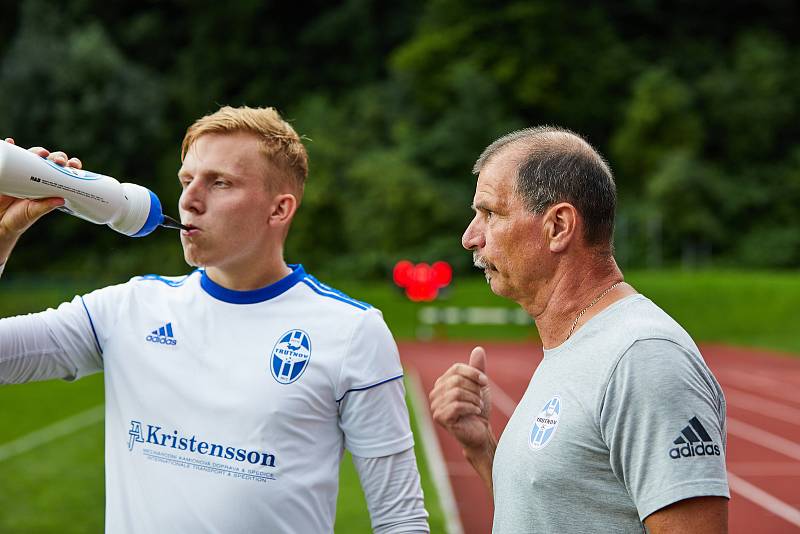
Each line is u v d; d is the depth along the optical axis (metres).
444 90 86.06
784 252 76.00
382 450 4.21
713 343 46.72
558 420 3.37
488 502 13.07
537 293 3.76
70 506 11.92
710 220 76.94
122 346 4.21
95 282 64.25
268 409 3.96
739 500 13.77
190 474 3.96
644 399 3.12
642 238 75.62
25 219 3.75
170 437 4.02
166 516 3.94
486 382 4.30
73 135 77.44
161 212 4.01
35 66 77.81
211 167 4.04
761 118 85.00
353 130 82.44
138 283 4.41
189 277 4.44
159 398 4.07
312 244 75.88
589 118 87.62
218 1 91.69
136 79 81.50
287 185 4.22
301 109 86.06
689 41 92.44
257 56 91.50
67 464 14.76
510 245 3.71
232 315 4.16
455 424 4.22
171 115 87.19
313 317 4.16
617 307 3.52
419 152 79.75
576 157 3.64
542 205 3.63
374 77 93.88
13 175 3.53
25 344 4.15
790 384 29.62
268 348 4.07
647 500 3.08
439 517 11.64
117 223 3.91
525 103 86.69
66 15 90.81
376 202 73.88
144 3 95.75
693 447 3.05
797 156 83.56
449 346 43.69
